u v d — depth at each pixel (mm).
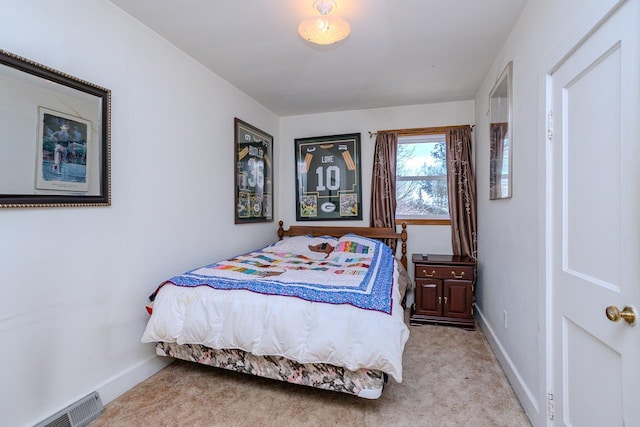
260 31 2057
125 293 1861
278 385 1914
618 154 950
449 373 2066
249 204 3285
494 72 2490
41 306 1444
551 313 1394
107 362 1754
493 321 2486
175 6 1794
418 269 3035
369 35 2102
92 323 1671
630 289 895
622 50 919
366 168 3723
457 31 2049
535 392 1555
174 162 2248
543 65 1464
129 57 1888
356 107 3654
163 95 2148
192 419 1606
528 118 1689
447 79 2840
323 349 1555
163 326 1814
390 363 1464
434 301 3004
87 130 1627
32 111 1396
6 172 1307
